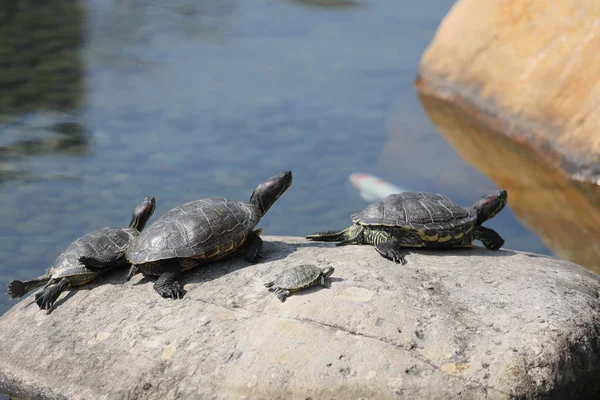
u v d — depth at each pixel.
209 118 13.17
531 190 10.59
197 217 6.09
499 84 13.30
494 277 5.73
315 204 10.04
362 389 4.89
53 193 10.16
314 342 5.18
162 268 6.01
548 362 4.95
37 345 5.94
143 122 12.97
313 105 13.95
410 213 6.17
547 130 11.84
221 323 5.52
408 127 12.96
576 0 12.41
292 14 21.09
